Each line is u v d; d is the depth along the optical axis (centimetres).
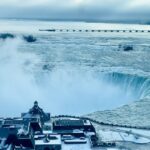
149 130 17038
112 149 14362
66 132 15725
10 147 13250
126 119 18962
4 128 14225
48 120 17912
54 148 14162
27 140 13850
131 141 15412
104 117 19388
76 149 14225
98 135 16050
